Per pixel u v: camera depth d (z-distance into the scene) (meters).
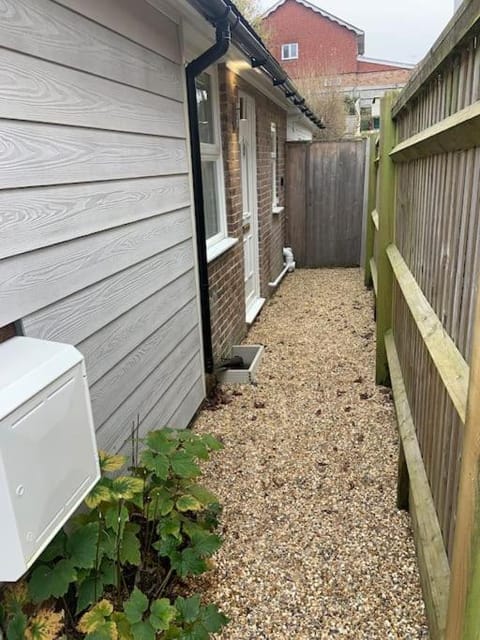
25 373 1.13
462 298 1.35
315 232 8.09
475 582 0.97
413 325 2.29
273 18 19.62
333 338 4.75
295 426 3.11
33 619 1.26
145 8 2.24
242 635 1.71
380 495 2.42
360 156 7.59
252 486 2.53
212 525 2.03
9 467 1.02
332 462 2.71
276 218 6.87
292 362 4.17
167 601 1.43
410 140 2.11
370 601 1.82
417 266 2.17
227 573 1.97
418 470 1.92
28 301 1.47
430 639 1.59
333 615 1.78
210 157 3.77
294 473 2.62
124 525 1.64
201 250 3.21
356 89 17.33
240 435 3.02
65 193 1.64
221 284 3.87
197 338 3.25
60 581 1.33
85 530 1.45
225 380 3.79
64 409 1.21
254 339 4.80
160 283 2.54
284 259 7.83
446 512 1.54
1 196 1.35
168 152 2.58
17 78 1.39
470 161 1.30
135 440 2.08
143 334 2.34
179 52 2.69
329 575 1.95
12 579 1.09
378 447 2.84
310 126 9.71
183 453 1.85
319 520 2.26
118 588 1.59
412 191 2.35
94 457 1.36
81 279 1.76
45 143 1.53
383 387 3.62
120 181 2.04
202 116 3.66
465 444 1.02
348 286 6.82
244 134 4.94
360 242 8.02
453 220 1.47
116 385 2.07
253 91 4.99
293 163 7.77
